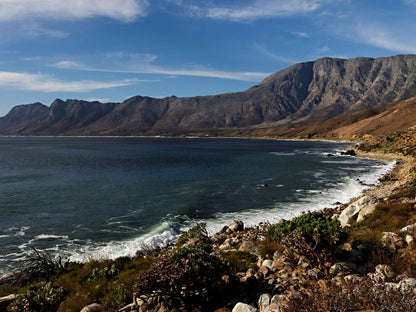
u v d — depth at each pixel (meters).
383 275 6.58
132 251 20.36
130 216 29.77
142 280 7.15
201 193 40.97
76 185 48.16
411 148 82.69
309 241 8.46
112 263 13.89
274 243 12.29
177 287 6.93
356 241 10.21
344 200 34.59
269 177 55.34
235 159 98.00
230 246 16.41
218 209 32.34
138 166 77.38
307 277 7.26
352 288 4.84
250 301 6.75
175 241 22.44
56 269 13.88
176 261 7.41
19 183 50.19
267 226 23.50
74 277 12.05
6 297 9.66
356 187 42.41
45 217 29.44
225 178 54.88
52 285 10.63
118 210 32.09
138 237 23.53
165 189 44.34
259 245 12.50
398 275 6.47
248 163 83.50
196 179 53.94
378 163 76.62
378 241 9.63
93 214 30.58
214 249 15.32
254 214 30.02
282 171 63.97
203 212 31.17
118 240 22.84
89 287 10.23
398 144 93.69
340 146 173.62
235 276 7.80
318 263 8.08
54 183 50.16
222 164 81.31
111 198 38.19
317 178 52.62
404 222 13.01
